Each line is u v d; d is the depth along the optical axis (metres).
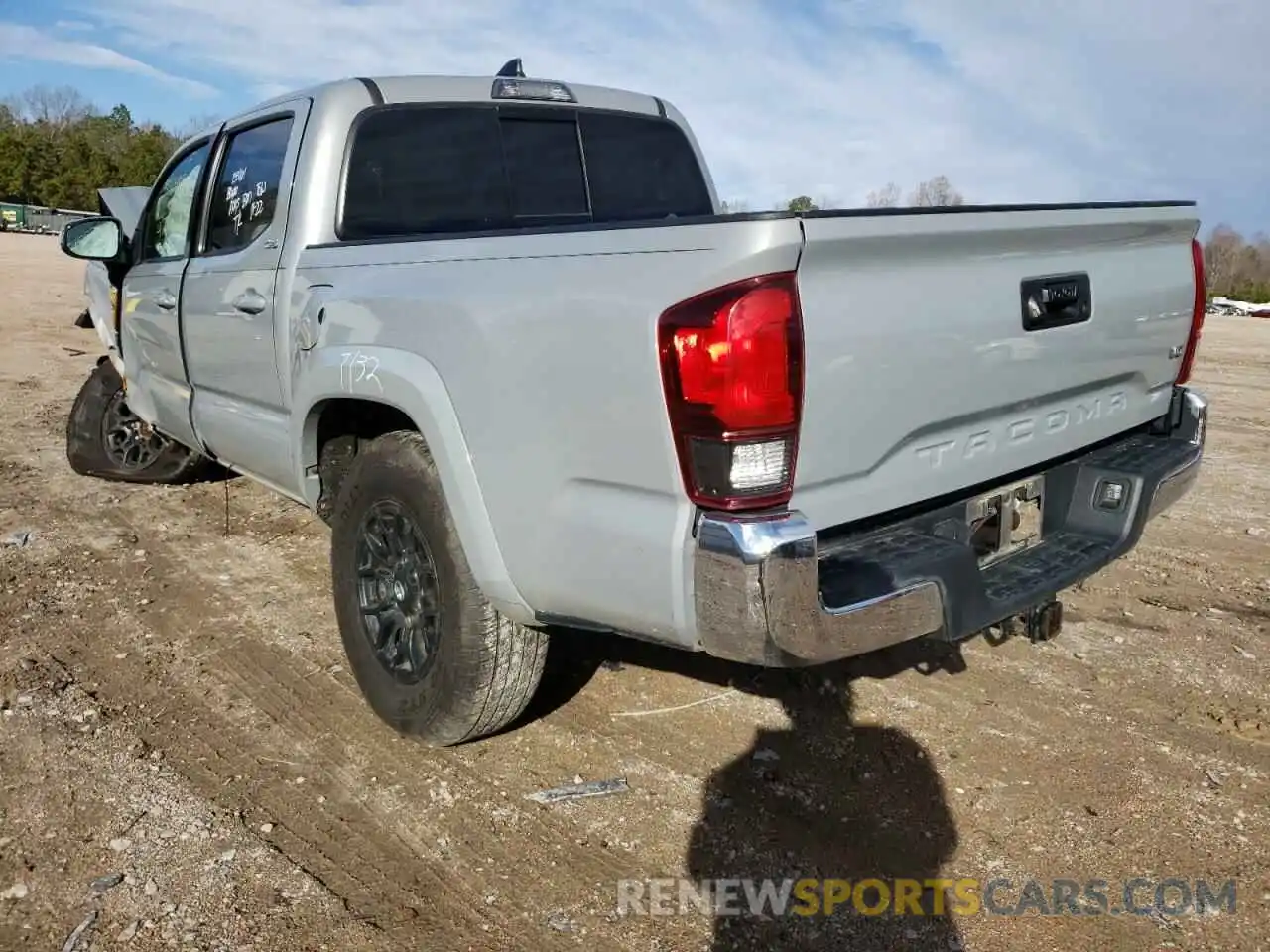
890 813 2.81
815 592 2.09
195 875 2.53
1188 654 3.81
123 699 3.41
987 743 3.17
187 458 5.80
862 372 2.19
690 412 2.06
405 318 2.74
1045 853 2.65
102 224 4.83
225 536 5.13
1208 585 4.54
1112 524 2.98
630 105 4.26
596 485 2.30
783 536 2.04
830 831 2.74
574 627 2.56
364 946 2.31
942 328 2.35
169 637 3.91
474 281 2.55
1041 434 2.81
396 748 3.14
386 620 3.13
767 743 3.17
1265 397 10.53
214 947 2.29
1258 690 3.52
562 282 2.31
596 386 2.23
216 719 3.30
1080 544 2.95
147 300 4.66
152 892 2.46
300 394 3.24
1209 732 3.25
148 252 4.89
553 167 3.96
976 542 2.80
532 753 3.11
